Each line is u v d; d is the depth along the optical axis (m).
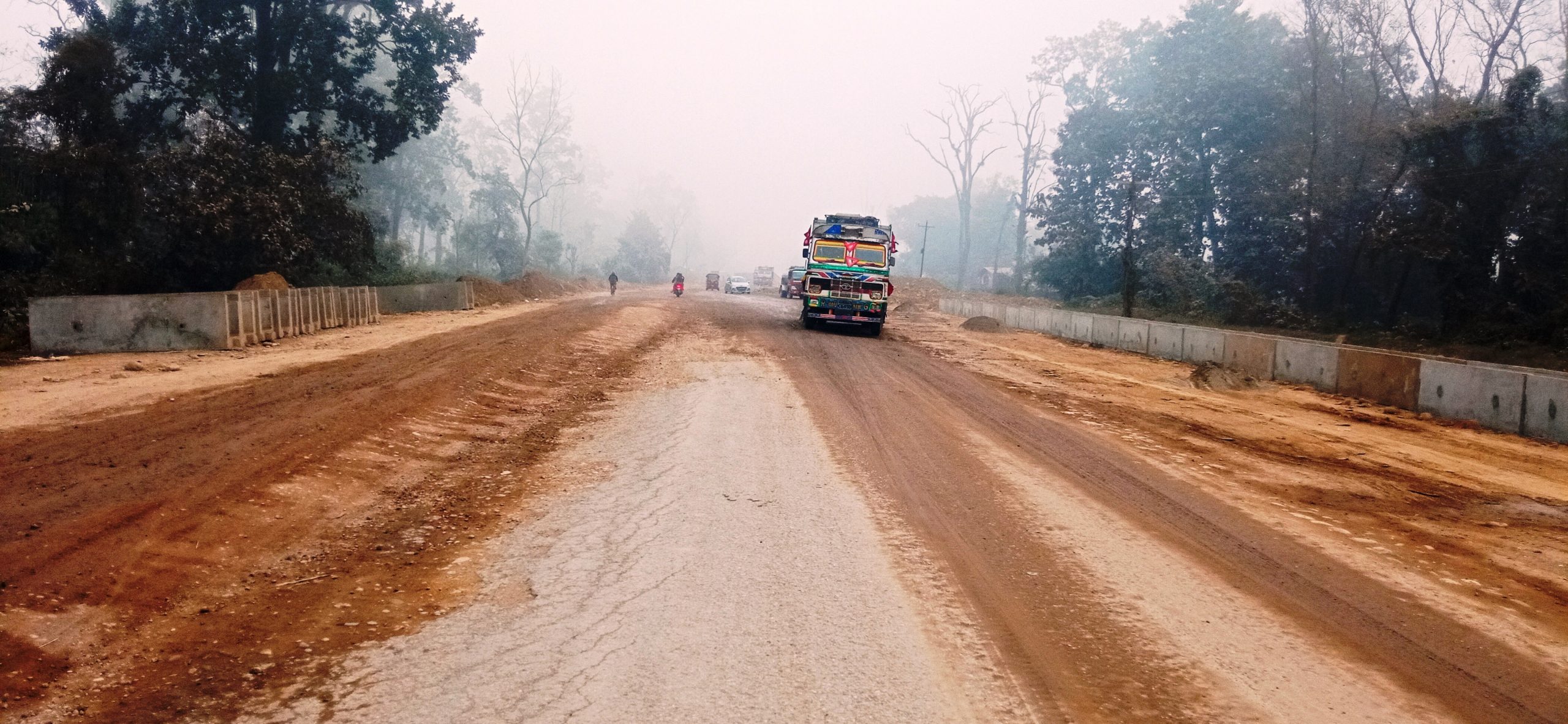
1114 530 7.80
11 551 5.98
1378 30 41.84
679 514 7.87
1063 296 61.16
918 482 9.28
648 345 22.59
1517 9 41.16
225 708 4.46
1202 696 4.81
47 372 13.56
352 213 32.34
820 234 28.59
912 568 6.69
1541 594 6.59
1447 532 8.15
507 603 5.90
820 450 10.64
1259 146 51.28
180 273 28.80
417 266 51.12
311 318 21.70
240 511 7.27
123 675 4.80
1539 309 33.62
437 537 7.31
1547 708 4.83
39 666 4.80
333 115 54.84
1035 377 18.66
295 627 5.46
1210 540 7.63
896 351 23.05
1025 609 5.97
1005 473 9.80
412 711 4.43
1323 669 5.21
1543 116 34.34
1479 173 34.84
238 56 31.75
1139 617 5.89
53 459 8.12
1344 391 17.45
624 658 5.05
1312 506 8.87
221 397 11.50
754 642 5.32
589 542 7.15
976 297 60.31
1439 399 15.09
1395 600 6.36
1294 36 50.09
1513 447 12.55
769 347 22.09
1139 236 54.47
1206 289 47.03
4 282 23.72
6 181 25.69
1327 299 46.03
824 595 6.11
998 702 4.68
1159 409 14.69
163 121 32.72
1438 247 35.03
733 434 11.33
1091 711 4.61
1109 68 67.06
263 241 28.00
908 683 4.86
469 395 13.26
